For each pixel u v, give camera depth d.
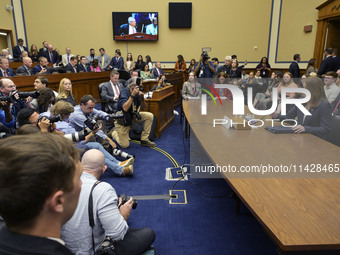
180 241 1.91
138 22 9.17
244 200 1.28
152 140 4.36
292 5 8.63
